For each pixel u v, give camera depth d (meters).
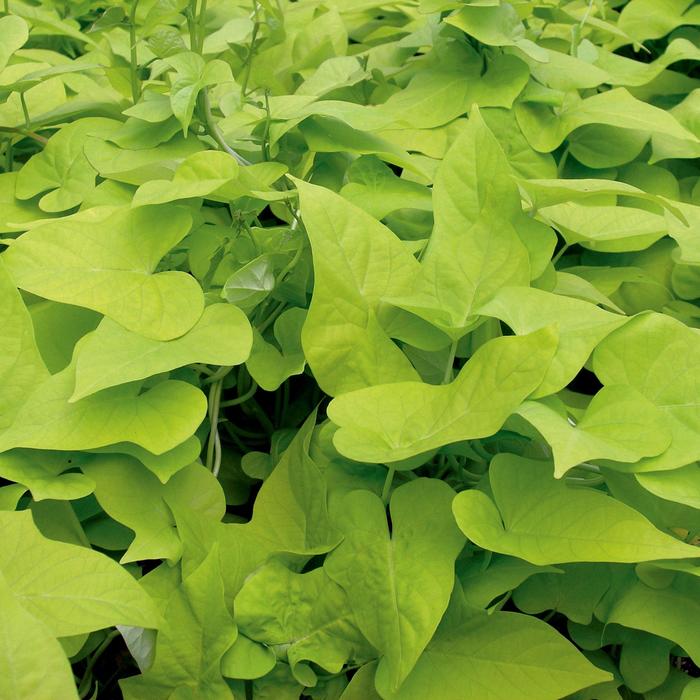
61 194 0.95
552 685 0.65
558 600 0.77
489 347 0.69
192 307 0.76
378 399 0.71
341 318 0.76
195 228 0.91
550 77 1.13
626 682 0.76
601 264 1.11
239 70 1.30
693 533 0.75
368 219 0.79
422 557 0.69
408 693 0.66
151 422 0.71
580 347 0.72
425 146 1.08
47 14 1.16
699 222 1.00
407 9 1.45
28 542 0.62
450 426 0.68
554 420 0.67
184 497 0.75
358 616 0.69
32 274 0.75
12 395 0.72
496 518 0.69
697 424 0.71
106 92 1.11
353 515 0.72
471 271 0.80
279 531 0.76
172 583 0.71
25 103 1.05
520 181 0.82
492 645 0.68
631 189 0.79
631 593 0.73
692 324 1.03
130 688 0.69
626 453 0.67
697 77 1.47
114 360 0.71
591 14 1.38
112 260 0.79
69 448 0.68
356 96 1.23
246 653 0.69
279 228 0.91
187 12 0.95
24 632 0.53
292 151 1.04
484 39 1.04
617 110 1.07
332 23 1.31
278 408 0.98
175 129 0.93
